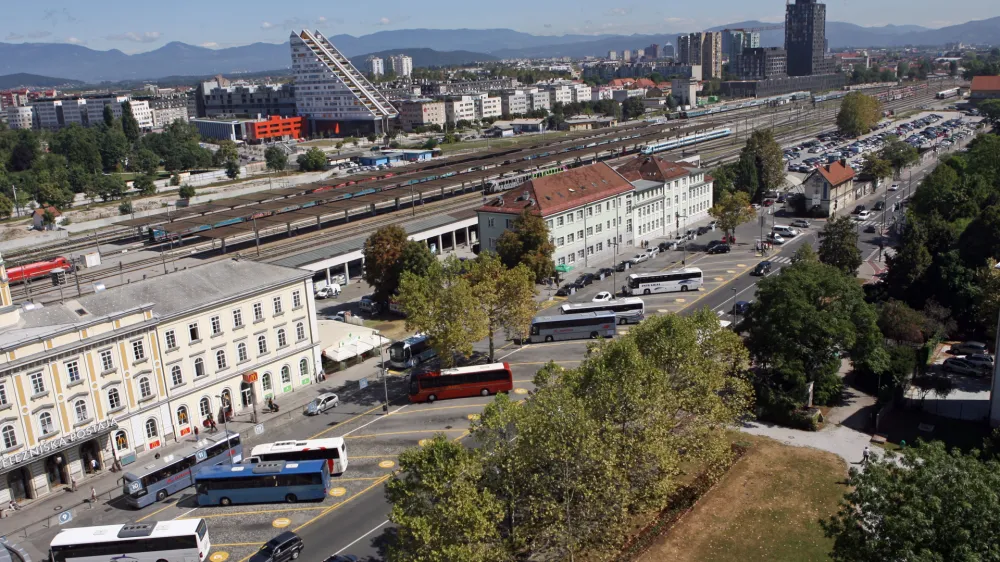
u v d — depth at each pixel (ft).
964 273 355.97
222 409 300.61
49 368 246.88
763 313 289.53
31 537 225.15
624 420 203.62
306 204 624.59
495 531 176.86
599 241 510.99
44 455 241.76
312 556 208.03
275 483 236.63
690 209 609.01
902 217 563.07
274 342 319.06
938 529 135.13
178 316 281.74
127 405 269.44
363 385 325.01
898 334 315.78
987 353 326.85
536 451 183.73
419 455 179.63
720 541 207.72
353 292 470.80
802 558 199.11
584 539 193.67
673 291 438.40
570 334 372.99
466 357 339.77
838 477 237.86
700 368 229.45
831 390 284.41
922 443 152.05
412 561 167.84
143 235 636.07
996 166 565.53
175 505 243.19
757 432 271.69
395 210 640.17
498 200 483.10
